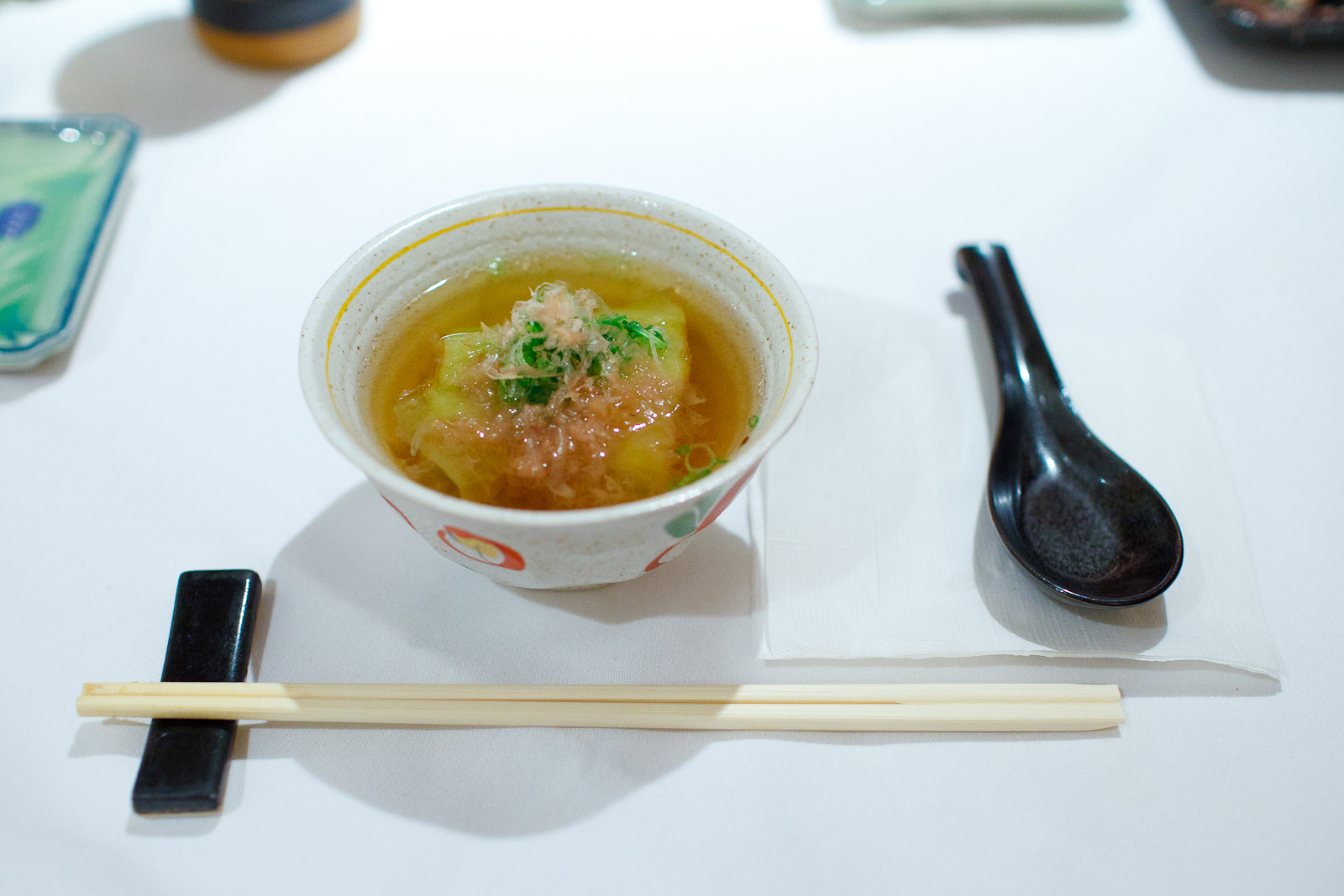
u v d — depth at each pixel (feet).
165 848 0.76
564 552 0.73
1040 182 1.26
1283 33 1.36
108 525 0.92
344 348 0.79
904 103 1.36
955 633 0.85
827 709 0.81
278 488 0.95
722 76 1.39
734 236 0.83
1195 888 0.76
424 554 0.91
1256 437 1.01
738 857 0.77
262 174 1.24
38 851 0.75
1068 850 0.77
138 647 0.86
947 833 0.78
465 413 0.82
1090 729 0.82
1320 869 0.76
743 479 0.75
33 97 1.30
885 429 0.98
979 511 0.94
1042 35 1.46
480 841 0.77
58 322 1.02
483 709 0.81
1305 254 1.18
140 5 1.43
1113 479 0.93
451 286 0.88
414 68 1.38
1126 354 1.04
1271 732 0.82
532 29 1.45
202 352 1.05
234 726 0.80
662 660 0.86
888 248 1.18
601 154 1.28
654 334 0.85
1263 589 0.91
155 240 1.16
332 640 0.86
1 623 0.86
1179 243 1.20
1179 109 1.36
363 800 0.78
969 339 1.08
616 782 0.80
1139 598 0.84
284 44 1.32
